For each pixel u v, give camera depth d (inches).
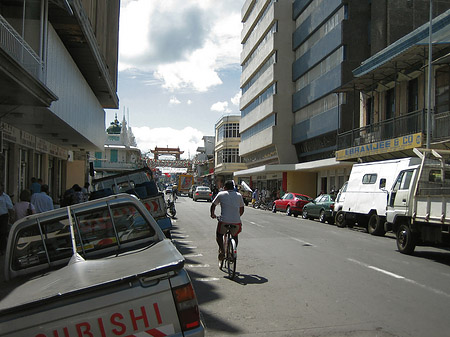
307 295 267.7
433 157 442.6
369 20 1250.0
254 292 276.1
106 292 109.0
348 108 1230.9
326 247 490.0
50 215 185.3
